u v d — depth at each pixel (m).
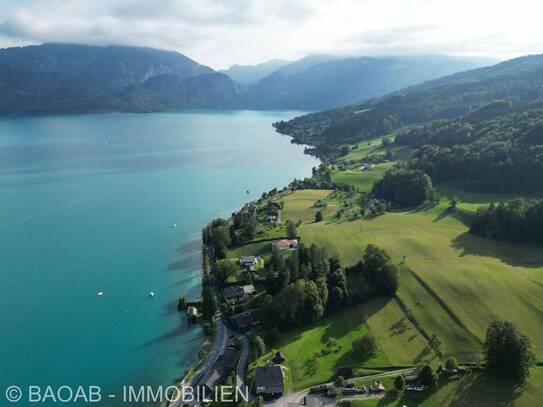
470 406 84.44
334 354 102.44
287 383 92.75
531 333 105.25
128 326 121.19
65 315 126.81
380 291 127.88
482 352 98.88
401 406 85.25
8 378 100.81
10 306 131.50
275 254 151.62
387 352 102.44
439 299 121.44
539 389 87.81
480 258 147.25
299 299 114.56
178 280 149.12
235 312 122.75
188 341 113.88
